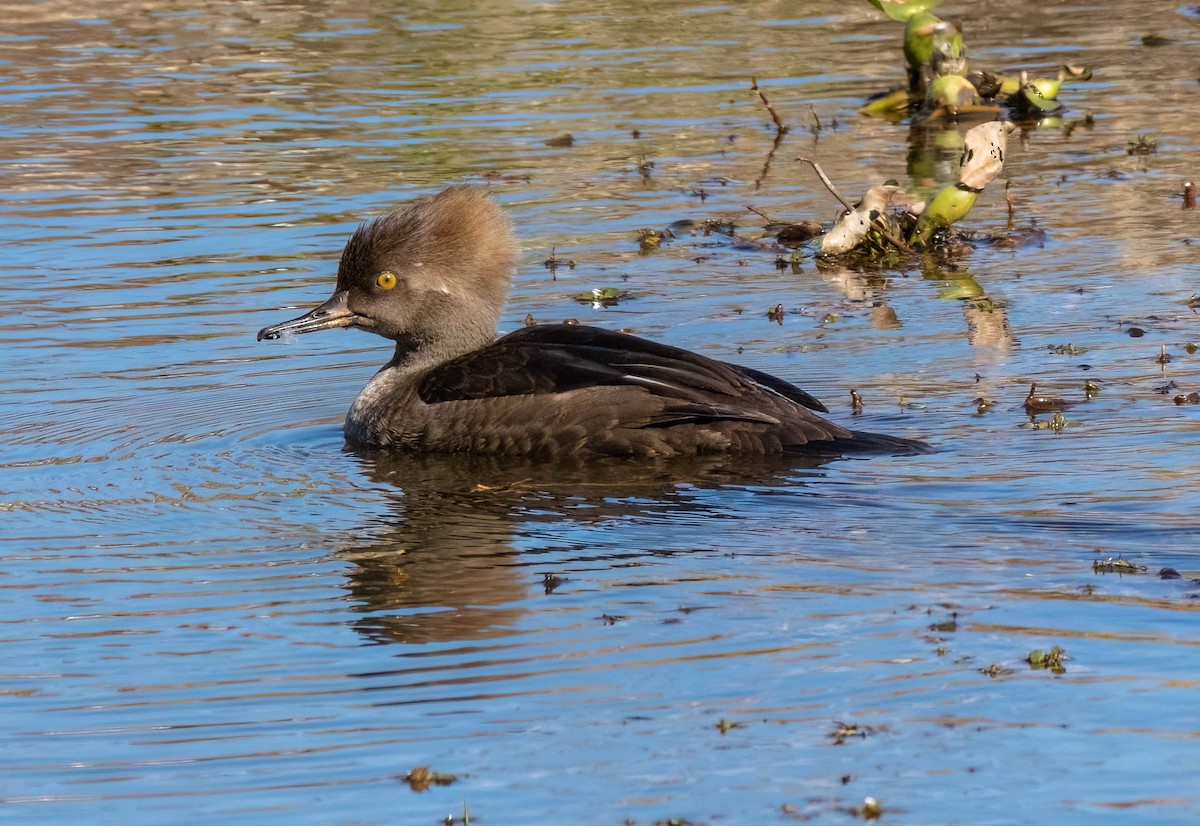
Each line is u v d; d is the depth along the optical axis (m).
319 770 8.28
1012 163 23.59
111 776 8.28
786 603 10.09
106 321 17.39
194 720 8.87
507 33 32.81
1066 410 13.52
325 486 12.73
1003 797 7.75
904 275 18.70
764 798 7.84
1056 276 18.12
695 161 23.94
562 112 26.72
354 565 11.08
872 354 15.58
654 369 13.12
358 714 8.87
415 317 14.21
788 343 16.09
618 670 9.27
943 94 26.08
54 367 15.92
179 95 28.03
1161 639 9.30
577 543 11.24
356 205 21.73
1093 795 7.74
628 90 28.16
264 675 9.41
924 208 19.91
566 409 13.05
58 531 11.87
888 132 25.38
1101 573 10.28
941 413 13.65
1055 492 11.68
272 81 28.92
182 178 23.27
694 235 20.59
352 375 15.75
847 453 12.66
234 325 17.23
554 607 10.17
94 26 33.59
